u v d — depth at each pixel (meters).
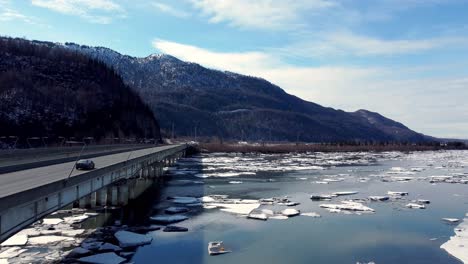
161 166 78.56
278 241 33.50
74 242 31.72
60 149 56.56
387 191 63.75
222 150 157.00
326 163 117.69
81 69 166.12
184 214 43.84
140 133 151.25
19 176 29.28
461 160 137.75
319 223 40.16
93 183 31.70
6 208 17.52
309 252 30.69
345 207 47.94
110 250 30.05
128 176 46.84
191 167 99.88
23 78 136.50
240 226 38.53
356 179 78.62
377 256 29.94
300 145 188.88
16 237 32.25
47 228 35.84
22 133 104.31
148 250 30.67
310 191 62.31
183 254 29.77
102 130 129.75
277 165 107.12
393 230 37.59
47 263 26.69
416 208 48.88
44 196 21.55
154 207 47.59
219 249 30.89
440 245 32.88
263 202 51.59
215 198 54.22
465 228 38.22
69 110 129.00
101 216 42.12
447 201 54.47
